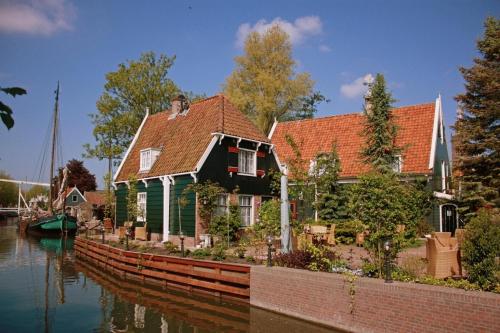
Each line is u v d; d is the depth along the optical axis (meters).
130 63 33.53
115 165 33.38
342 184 21.19
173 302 11.66
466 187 19.64
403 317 7.46
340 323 8.46
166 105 35.25
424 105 22.08
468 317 6.66
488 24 19.98
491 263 7.70
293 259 10.63
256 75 32.62
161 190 20.25
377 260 9.34
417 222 17.67
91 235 24.48
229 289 11.41
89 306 11.45
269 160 21.94
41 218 36.00
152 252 15.93
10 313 10.80
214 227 18.00
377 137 19.42
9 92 2.53
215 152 19.16
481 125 19.64
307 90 32.34
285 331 8.55
